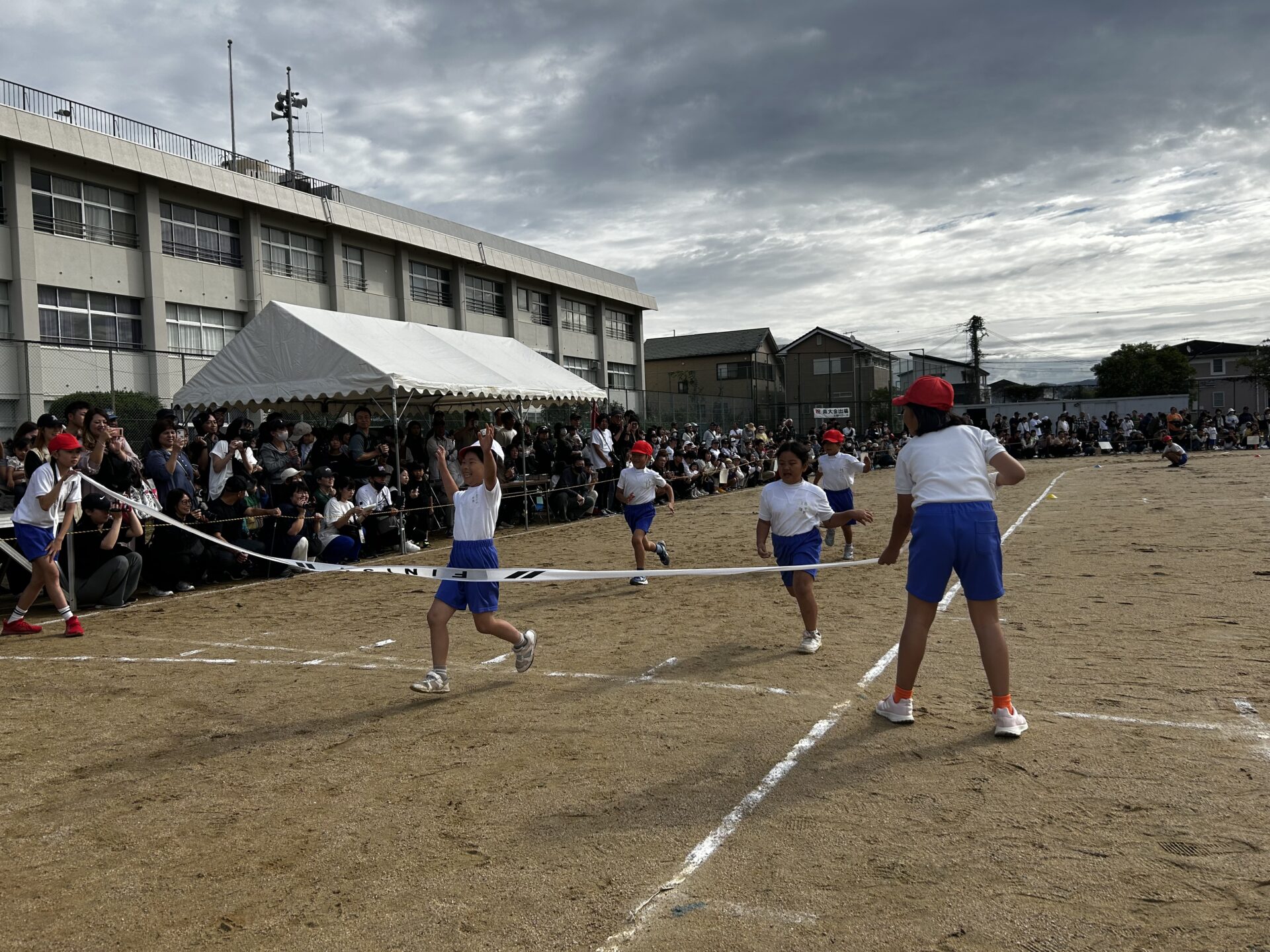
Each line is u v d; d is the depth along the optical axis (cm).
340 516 1243
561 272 4478
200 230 2767
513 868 337
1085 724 480
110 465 964
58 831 385
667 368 6656
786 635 727
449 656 695
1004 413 5612
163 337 2609
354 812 396
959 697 534
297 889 327
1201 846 336
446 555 1377
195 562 1083
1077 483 2386
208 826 387
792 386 6644
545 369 1889
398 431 1608
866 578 1008
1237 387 7431
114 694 609
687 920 295
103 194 2494
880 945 277
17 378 2056
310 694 593
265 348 1432
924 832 355
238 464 1188
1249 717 483
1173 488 2116
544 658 677
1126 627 715
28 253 2281
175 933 299
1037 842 344
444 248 3716
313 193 3303
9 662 715
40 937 298
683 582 1022
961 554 460
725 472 2706
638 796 401
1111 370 7238
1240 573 943
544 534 1642
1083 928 283
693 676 608
